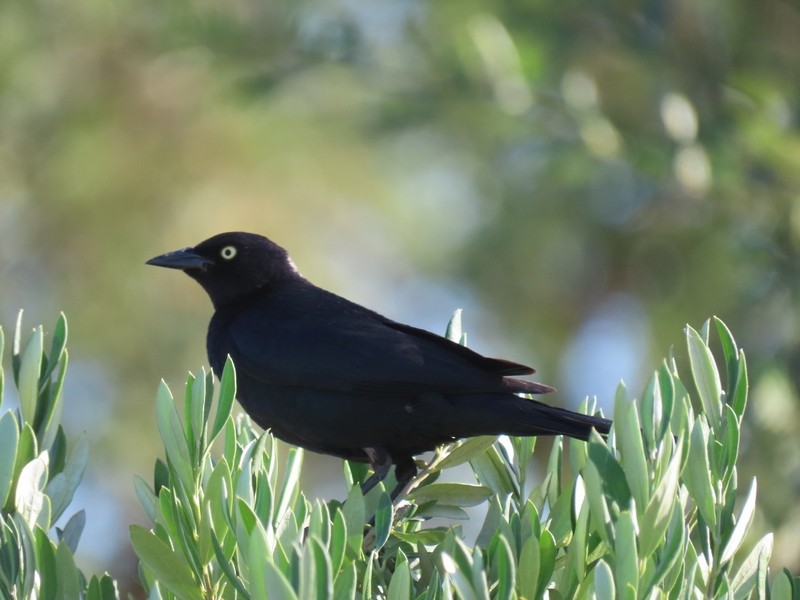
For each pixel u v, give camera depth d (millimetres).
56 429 6516
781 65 13672
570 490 6465
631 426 5105
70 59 16547
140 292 15992
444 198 17344
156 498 6246
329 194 16734
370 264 17109
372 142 15773
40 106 16484
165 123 16516
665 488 4961
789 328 12789
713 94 13383
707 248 14883
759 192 12977
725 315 13938
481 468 7387
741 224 13375
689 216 15344
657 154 12844
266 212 16438
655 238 15828
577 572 5488
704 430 5641
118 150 16375
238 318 10422
